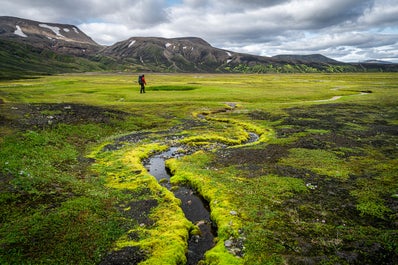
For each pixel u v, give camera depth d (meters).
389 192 19.95
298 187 20.83
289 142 34.09
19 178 19.59
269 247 13.80
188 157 28.66
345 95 86.56
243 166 25.80
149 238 14.50
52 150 27.86
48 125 35.50
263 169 24.91
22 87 89.25
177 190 21.69
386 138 35.62
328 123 45.50
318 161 26.94
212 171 24.48
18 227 14.25
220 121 50.03
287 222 16.17
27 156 24.88
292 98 78.38
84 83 114.75
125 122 43.78
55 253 12.72
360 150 30.41
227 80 168.38
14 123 34.19
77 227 14.85
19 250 12.62
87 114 44.38
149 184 21.59
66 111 44.75
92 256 12.77
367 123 45.28
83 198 18.14
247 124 46.16
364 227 15.60
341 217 16.77
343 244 14.08
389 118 49.28
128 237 14.56
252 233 14.98
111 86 100.75
